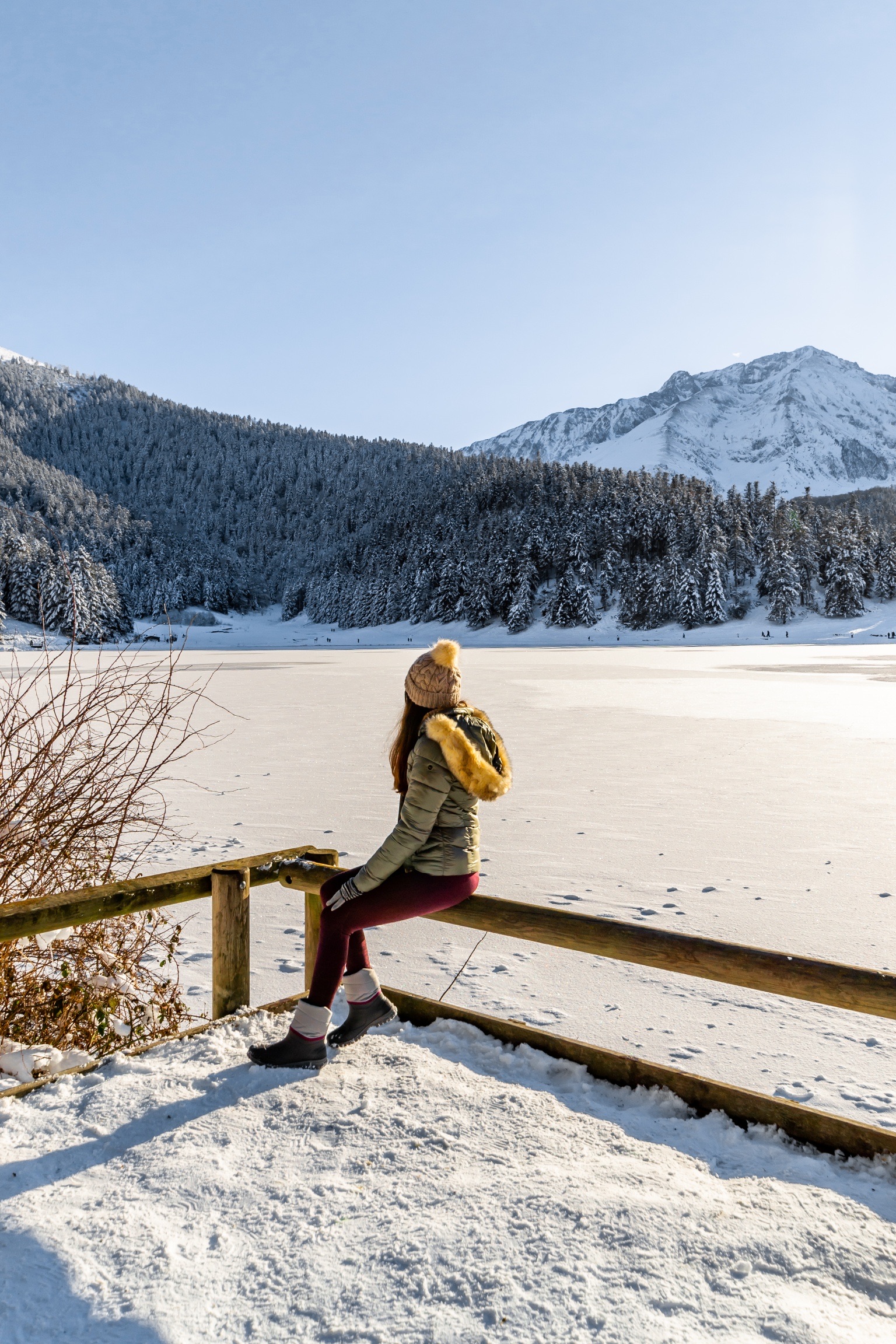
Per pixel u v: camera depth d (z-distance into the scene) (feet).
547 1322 5.50
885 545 344.90
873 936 16.67
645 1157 7.55
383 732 54.03
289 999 11.13
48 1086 9.00
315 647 340.18
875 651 197.06
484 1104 8.52
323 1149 7.75
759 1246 6.15
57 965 11.89
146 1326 5.57
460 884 8.67
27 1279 6.01
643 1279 5.85
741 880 20.98
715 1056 12.33
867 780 35.24
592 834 26.25
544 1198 6.81
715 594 329.11
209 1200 7.00
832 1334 5.31
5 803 11.28
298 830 26.35
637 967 16.39
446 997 14.66
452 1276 5.95
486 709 68.49
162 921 13.29
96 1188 7.17
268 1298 5.85
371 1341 5.43
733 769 38.58
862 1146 7.46
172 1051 9.73
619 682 99.55
